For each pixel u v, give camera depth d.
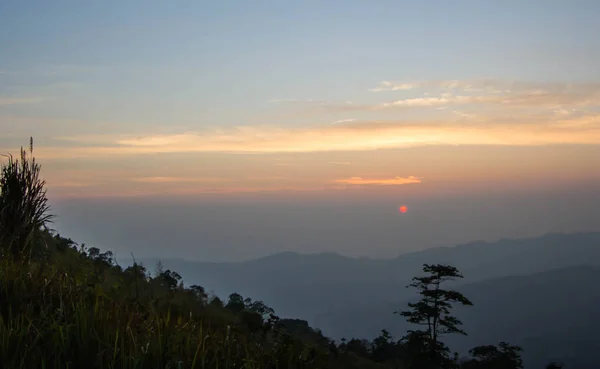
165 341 4.86
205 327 6.34
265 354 5.43
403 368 23.06
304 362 5.57
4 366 4.10
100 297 6.11
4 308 5.29
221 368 4.83
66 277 6.61
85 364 4.32
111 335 4.87
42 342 4.60
